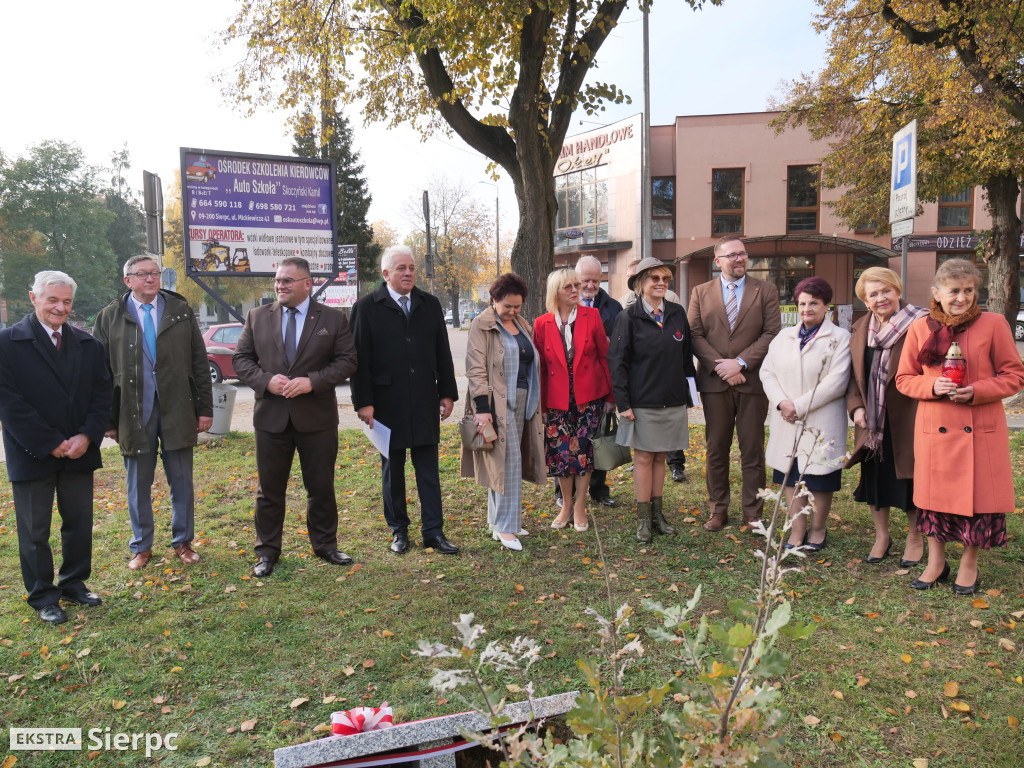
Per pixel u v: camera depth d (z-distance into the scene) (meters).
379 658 3.37
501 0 7.27
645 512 5.04
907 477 4.20
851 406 4.52
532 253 8.36
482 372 4.91
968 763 2.53
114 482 7.36
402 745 1.89
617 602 3.97
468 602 4.04
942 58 12.20
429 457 5.00
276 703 3.05
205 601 4.12
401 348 4.82
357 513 5.91
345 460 8.00
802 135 26.44
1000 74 10.82
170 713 2.99
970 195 25.70
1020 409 9.94
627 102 8.94
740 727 1.29
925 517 3.99
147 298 4.70
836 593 4.03
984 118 11.41
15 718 2.97
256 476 7.28
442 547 4.89
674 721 1.38
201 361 4.84
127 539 5.29
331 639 3.61
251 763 2.65
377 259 45.38
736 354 5.11
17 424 3.79
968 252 25.86
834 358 4.51
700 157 27.25
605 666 3.09
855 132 18.00
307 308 4.60
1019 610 3.71
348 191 44.22
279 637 3.64
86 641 3.63
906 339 4.07
